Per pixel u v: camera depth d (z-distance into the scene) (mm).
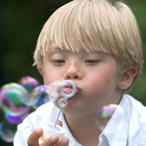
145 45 9516
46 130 3113
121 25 3836
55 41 3582
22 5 12211
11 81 11570
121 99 4180
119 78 3828
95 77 3430
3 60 11836
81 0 4109
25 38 12086
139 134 3922
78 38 3496
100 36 3562
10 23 12117
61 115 4223
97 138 3975
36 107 4496
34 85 4699
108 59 3582
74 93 3223
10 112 4551
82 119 3789
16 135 4484
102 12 3797
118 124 3734
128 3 10164
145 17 9914
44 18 12234
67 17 3725
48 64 3670
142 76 9531
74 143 3961
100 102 3523
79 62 3461
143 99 9242
